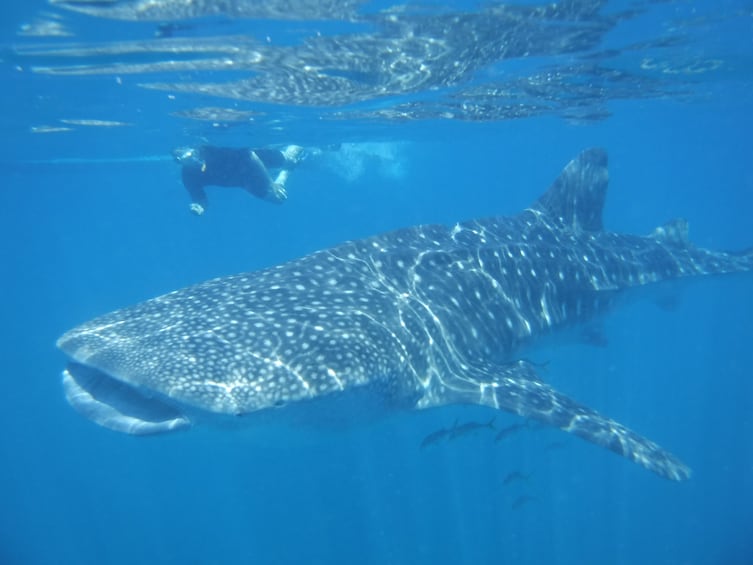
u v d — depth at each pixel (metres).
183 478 28.38
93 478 29.69
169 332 5.04
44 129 16.66
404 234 7.57
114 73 10.80
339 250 6.96
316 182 44.72
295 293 6.00
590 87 15.71
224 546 21.56
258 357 4.82
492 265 7.75
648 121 27.02
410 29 8.90
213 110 14.74
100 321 5.35
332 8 7.77
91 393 4.39
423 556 18.05
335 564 18.72
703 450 24.84
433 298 6.82
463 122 21.08
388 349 5.70
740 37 11.68
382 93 13.48
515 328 7.59
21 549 24.62
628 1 8.87
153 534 23.41
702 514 19.77
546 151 41.38
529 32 9.85
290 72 11.09
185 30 8.41
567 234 9.22
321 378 4.91
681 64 13.92
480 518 19.34
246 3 7.46
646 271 9.84
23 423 42.22
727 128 33.09
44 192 35.03
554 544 17.81
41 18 7.77
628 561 17.12
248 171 13.98
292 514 22.78
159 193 41.97
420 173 51.56
